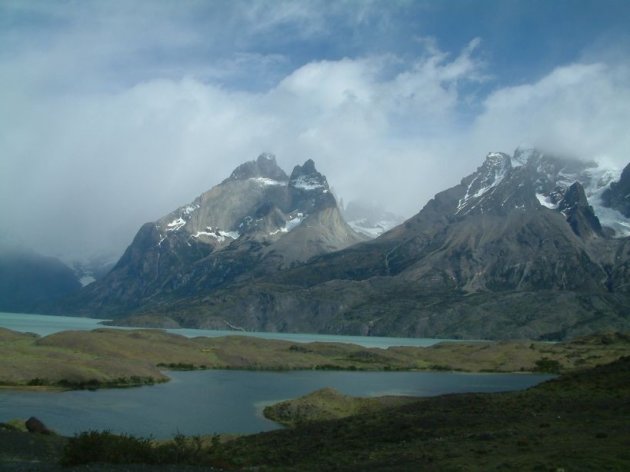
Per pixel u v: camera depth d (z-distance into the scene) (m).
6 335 187.50
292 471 38.72
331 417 86.00
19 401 98.00
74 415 87.88
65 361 133.88
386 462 39.19
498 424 52.41
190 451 40.56
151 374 142.12
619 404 56.94
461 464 35.59
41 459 45.22
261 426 83.44
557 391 71.12
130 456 38.22
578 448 37.69
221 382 146.38
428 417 60.22
